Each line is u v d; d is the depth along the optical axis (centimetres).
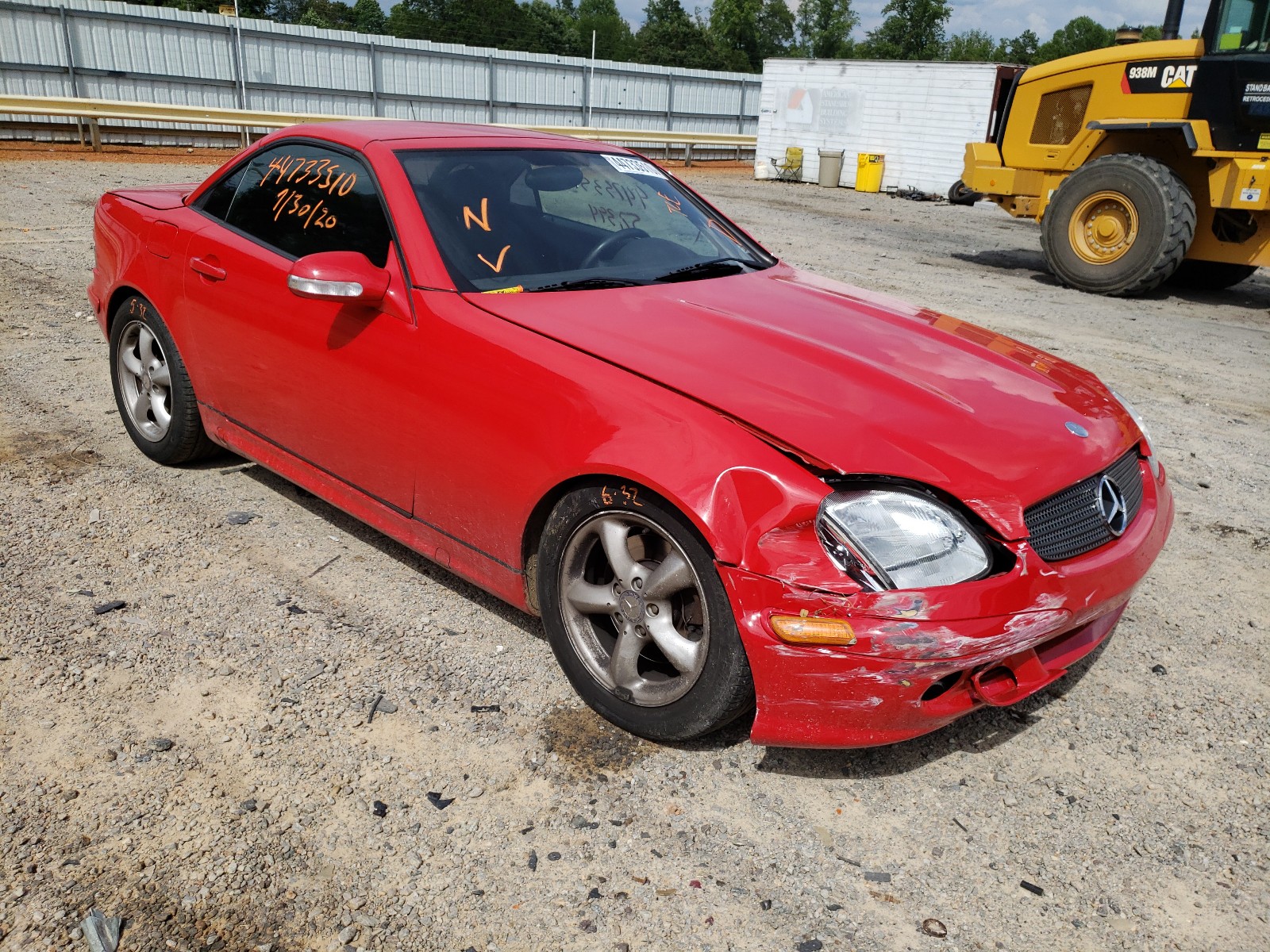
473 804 235
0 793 229
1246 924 211
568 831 228
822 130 2255
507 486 271
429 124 378
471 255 304
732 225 402
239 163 382
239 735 255
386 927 199
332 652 294
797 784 249
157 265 391
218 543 359
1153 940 205
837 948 199
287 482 419
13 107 1686
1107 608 254
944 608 216
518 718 269
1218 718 287
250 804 231
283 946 193
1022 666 239
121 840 217
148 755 246
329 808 231
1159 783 257
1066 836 236
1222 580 376
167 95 2111
